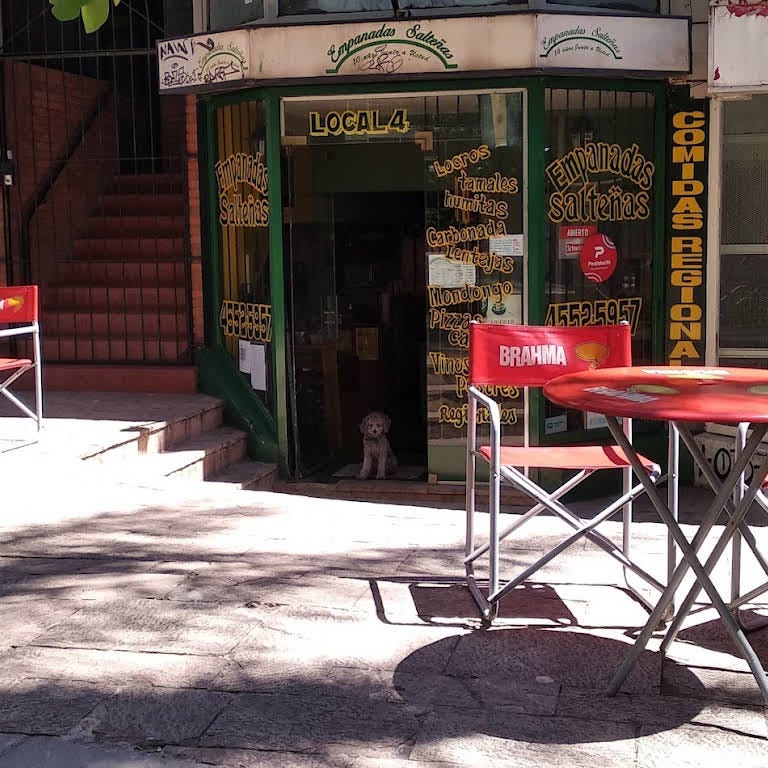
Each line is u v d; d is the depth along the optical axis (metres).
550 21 7.59
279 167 8.34
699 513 7.79
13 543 5.09
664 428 8.76
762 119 8.20
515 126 8.03
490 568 4.07
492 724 3.27
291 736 3.19
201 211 9.17
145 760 3.04
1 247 9.64
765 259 8.33
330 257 9.20
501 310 8.27
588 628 4.04
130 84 11.34
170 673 3.60
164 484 6.57
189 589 4.43
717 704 3.42
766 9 7.34
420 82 8.05
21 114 9.91
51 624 4.04
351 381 9.71
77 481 6.38
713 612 4.25
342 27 7.84
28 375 9.48
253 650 3.79
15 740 3.16
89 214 10.87
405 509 6.25
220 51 8.16
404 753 3.09
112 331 9.74
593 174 8.25
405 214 9.52
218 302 9.23
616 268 8.45
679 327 8.59
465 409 8.48
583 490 8.38
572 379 3.92
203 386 9.29
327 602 4.29
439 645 3.85
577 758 3.07
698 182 8.41
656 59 7.88
